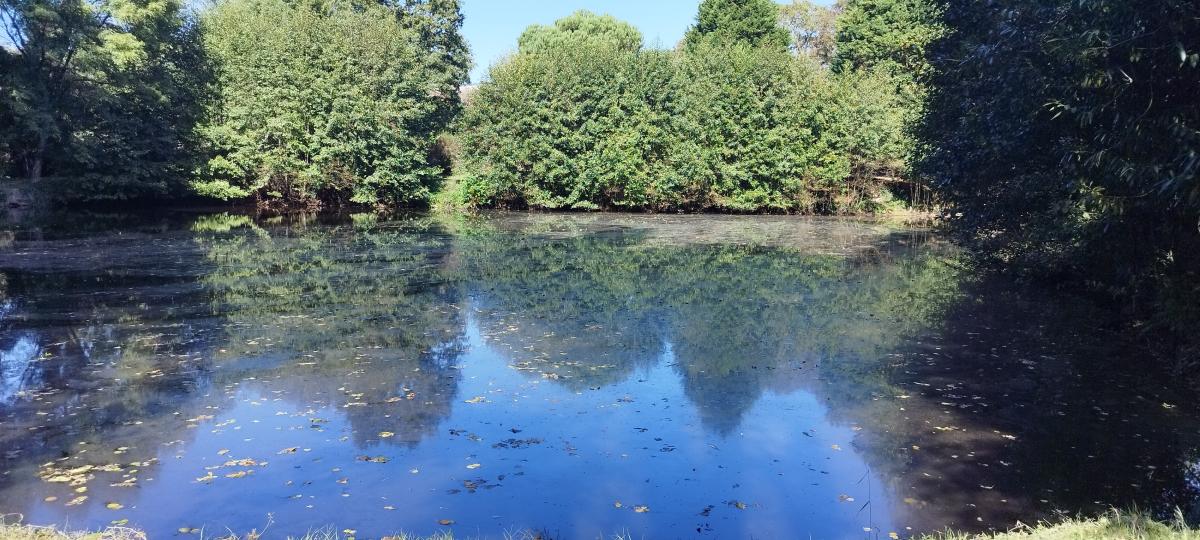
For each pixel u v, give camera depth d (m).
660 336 11.73
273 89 32.91
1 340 10.97
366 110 33.72
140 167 30.39
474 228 28.38
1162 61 6.09
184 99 32.12
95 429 7.61
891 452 7.20
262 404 8.40
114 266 17.70
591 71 36.00
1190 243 7.63
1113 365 10.09
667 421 8.00
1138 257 8.66
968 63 10.45
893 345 11.17
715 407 8.46
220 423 7.80
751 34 51.94
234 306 13.52
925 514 5.96
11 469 6.64
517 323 12.52
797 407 8.48
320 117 33.53
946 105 14.02
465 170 39.25
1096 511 5.98
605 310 13.61
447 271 17.84
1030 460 7.02
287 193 34.97
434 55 44.72
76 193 29.75
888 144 35.09
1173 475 6.69
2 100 25.42
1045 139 9.98
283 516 5.80
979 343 11.29
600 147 36.09
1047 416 8.17
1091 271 12.47
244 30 35.19
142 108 30.78
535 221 31.72
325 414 8.10
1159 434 7.66
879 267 19.09
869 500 6.20
